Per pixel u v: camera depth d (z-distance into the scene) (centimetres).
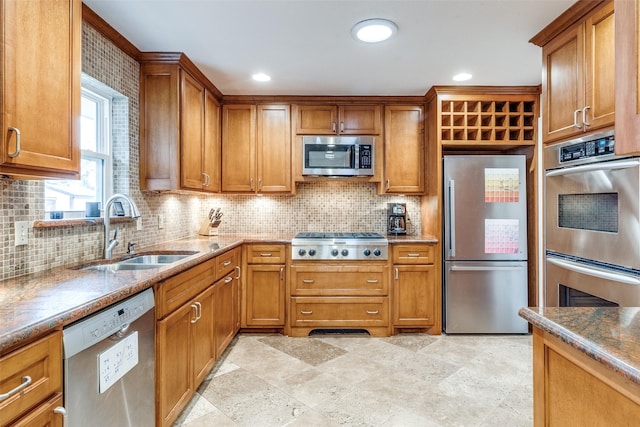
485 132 323
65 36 133
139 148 237
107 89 207
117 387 126
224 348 255
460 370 238
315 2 176
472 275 302
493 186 301
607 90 165
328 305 304
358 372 236
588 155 178
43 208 161
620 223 161
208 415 187
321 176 326
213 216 342
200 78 271
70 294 119
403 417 185
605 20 166
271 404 197
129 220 225
